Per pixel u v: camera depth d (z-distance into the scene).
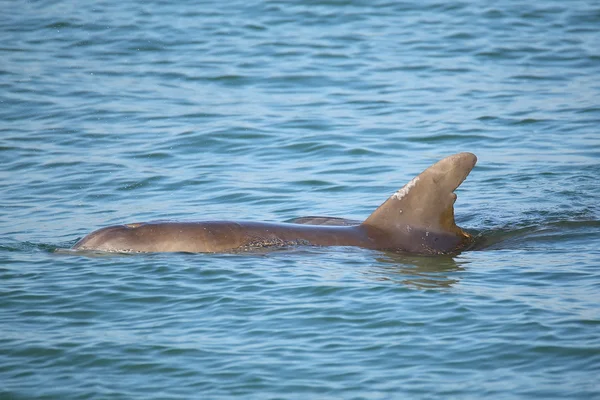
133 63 79.88
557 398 26.27
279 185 52.78
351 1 97.69
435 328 31.42
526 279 36.41
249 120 65.31
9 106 68.19
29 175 55.00
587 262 38.50
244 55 81.88
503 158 57.19
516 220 45.72
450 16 93.00
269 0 98.38
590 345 29.47
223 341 30.89
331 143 60.44
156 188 52.75
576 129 62.50
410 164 56.31
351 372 28.42
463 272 37.69
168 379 28.30
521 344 29.83
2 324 32.50
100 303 34.44
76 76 75.94
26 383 28.12
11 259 39.72
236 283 36.28
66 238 43.66
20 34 87.25
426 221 42.09
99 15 93.81
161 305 34.22
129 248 40.50
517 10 94.12
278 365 28.98
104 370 28.94
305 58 80.94
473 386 27.25
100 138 61.97
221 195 51.09
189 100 70.31
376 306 33.59
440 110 67.25
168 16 93.75
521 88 72.38
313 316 32.81
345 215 47.38
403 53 82.12
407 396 26.77
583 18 91.25
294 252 40.31
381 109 67.81
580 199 49.06
